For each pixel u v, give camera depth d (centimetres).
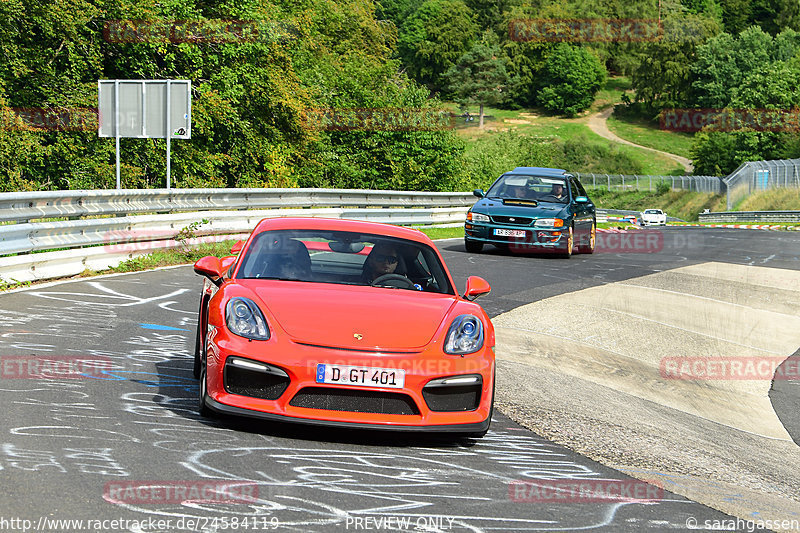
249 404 1310
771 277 4712
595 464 1416
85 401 1437
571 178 5394
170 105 4466
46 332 2028
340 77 10762
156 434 1272
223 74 7250
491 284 3709
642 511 1149
